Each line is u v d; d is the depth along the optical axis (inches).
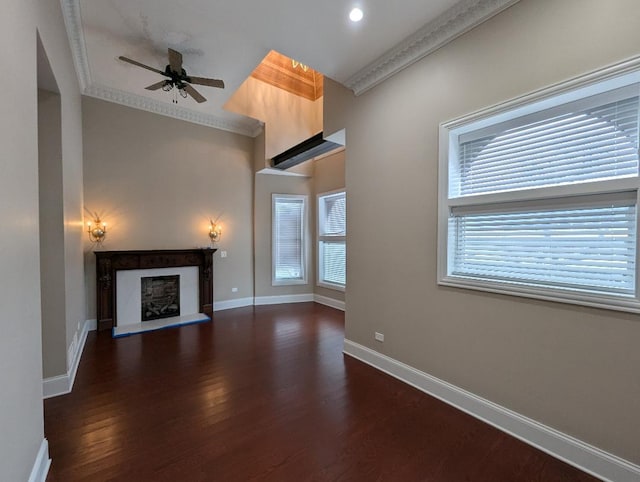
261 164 231.8
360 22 96.3
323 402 98.3
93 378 115.9
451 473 69.1
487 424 86.7
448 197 98.0
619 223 69.3
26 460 58.7
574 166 75.4
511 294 82.5
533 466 71.2
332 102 144.6
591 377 69.5
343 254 231.6
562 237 77.6
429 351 103.7
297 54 113.0
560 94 73.3
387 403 97.8
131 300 188.9
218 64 155.6
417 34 101.0
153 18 123.3
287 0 87.6
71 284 119.5
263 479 67.0
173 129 206.8
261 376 117.2
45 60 85.5
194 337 164.7
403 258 112.6
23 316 58.2
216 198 225.3
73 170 134.0
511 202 86.4
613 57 65.8
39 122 102.0
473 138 95.7
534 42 77.5
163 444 78.2
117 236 186.7
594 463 68.5
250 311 222.5
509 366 83.3
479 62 88.7
